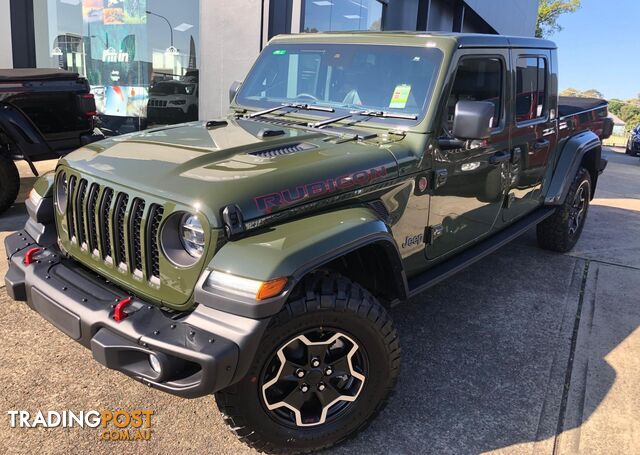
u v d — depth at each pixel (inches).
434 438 108.0
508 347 145.0
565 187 197.9
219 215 86.4
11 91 235.3
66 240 113.7
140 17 352.2
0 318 143.6
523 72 161.2
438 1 597.6
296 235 90.4
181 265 89.5
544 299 177.8
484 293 180.5
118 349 86.1
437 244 134.3
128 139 118.8
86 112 259.3
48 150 247.8
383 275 110.4
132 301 92.9
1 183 230.7
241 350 81.0
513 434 110.3
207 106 335.9
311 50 147.3
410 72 128.5
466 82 132.6
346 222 96.7
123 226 97.4
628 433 112.2
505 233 170.7
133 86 366.0
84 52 370.6
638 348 147.8
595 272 205.3
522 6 952.9
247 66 315.0
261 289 81.4
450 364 135.1
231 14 313.6
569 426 113.7
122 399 114.5
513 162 161.3
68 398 113.4
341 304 93.3
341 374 99.6
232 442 104.0
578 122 216.4
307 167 101.0
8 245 118.0
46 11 365.4
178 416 110.4
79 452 99.0
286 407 96.7
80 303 93.7
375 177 109.7
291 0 319.0
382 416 113.8
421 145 120.3
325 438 100.3
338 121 132.4
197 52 340.8
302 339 93.4
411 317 160.2
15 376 119.3
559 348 145.9
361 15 428.1
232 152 106.0
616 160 726.5
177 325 86.7
